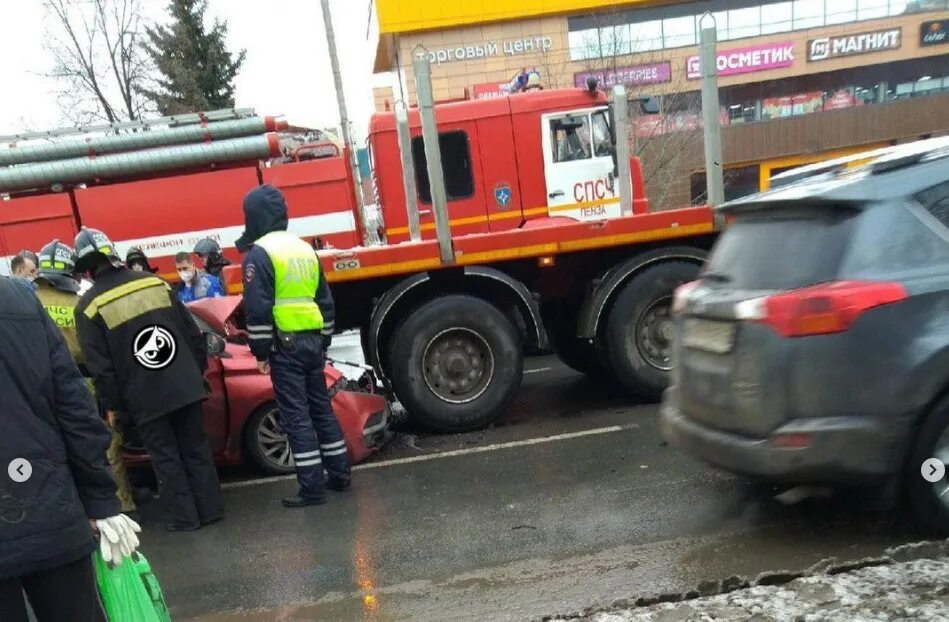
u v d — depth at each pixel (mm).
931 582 2797
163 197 9898
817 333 3250
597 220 6180
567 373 8547
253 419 5629
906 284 3262
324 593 3658
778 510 4031
